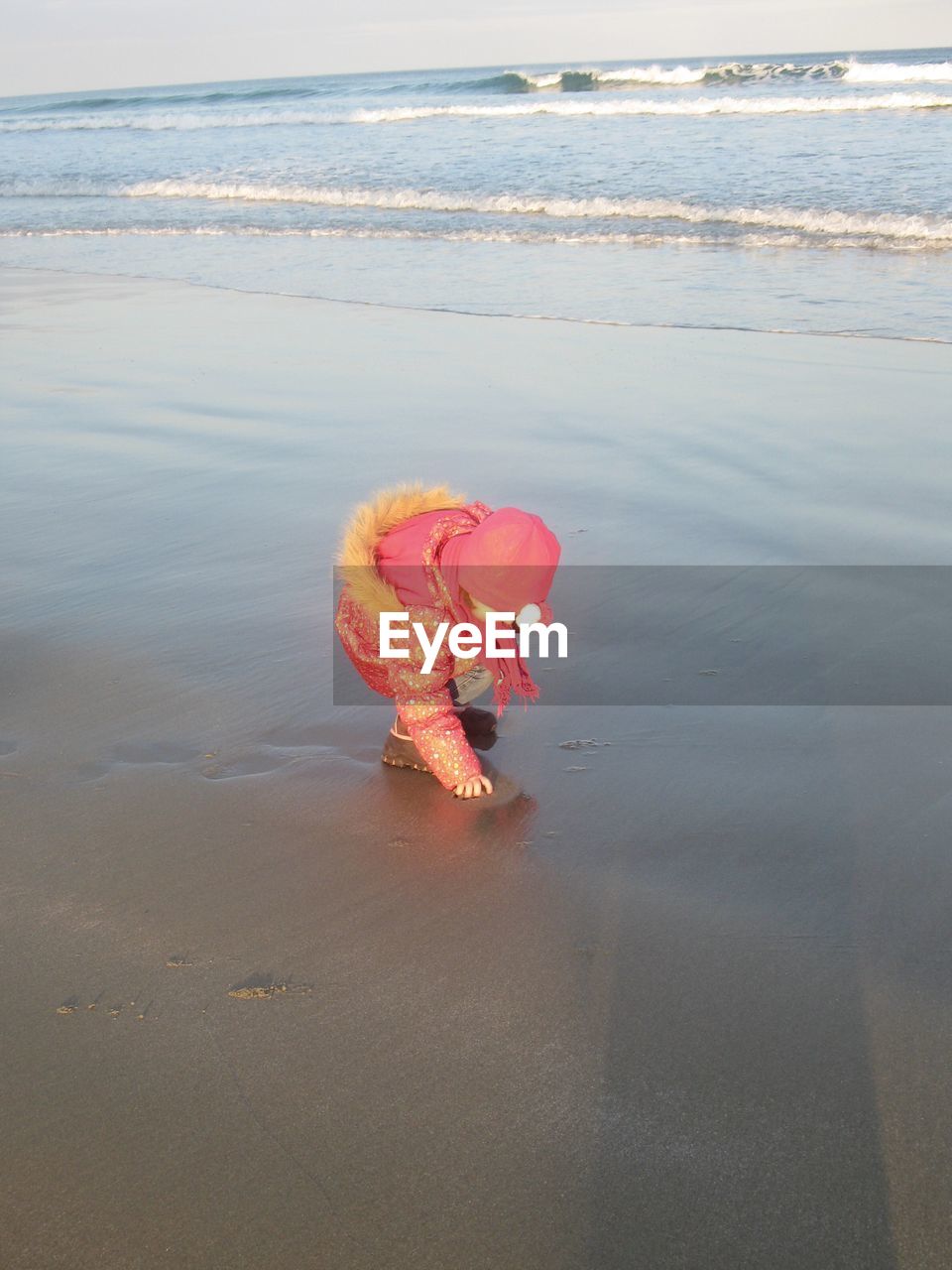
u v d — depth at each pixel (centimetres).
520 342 813
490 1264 168
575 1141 188
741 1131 188
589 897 252
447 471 550
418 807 289
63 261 1308
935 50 10425
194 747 319
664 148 1745
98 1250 172
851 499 493
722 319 855
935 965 224
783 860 260
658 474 535
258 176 1914
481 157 1853
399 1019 217
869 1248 168
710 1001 218
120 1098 200
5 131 3562
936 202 1198
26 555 461
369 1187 181
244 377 743
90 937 243
